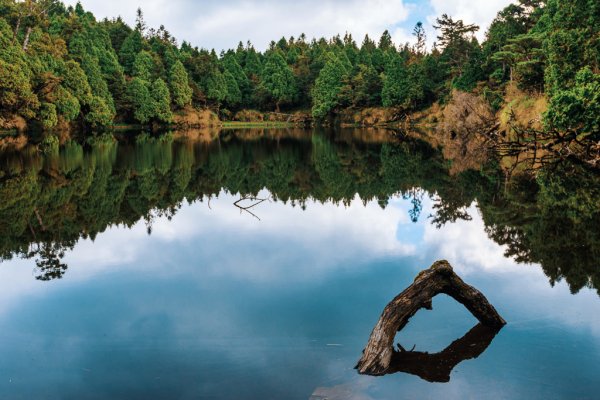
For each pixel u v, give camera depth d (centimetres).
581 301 613
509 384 421
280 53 11088
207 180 1972
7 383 438
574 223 1077
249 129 7306
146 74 7250
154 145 3881
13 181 1791
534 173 1909
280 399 404
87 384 435
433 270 526
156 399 408
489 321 536
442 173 2127
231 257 859
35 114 4103
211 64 8600
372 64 9544
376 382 429
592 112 1862
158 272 777
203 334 536
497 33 4872
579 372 439
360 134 5556
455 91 4250
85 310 616
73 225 1134
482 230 1047
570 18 2303
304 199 1523
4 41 3956
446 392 411
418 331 529
